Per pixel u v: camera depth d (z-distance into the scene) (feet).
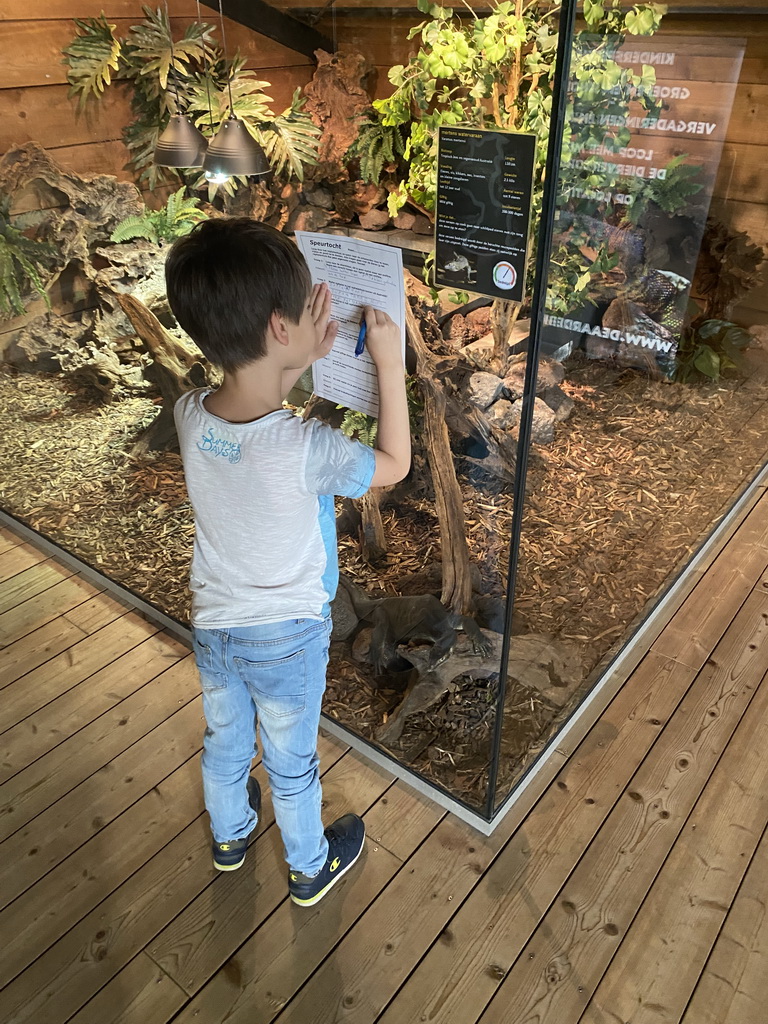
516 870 5.40
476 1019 4.60
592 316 4.53
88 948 4.97
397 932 5.04
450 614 5.21
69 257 6.86
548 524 4.80
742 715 6.59
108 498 8.00
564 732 6.36
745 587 8.04
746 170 6.02
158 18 4.75
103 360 7.50
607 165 4.08
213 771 4.82
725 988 4.75
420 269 3.96
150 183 5.72
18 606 7.79
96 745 6.33
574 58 3.24
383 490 5.23
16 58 5.71
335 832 5.33
